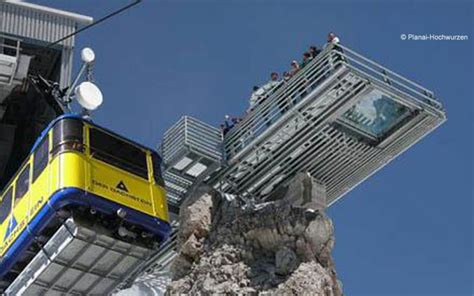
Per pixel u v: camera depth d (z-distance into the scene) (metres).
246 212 33.22
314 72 31.58
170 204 35.44
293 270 31.23
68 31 36.41
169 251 36.50
